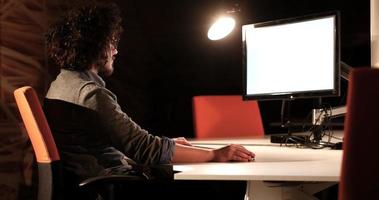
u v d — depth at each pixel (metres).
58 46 1.77
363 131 1.11
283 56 2.16
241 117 2.89
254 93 2.28
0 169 2.90
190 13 3.98
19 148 2.97
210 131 2.80
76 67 1.77
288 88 2.15
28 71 3.03
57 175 1.59
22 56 3.00
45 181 1.63
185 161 1.72
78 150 1.69
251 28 2.29
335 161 1.69
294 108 3.76
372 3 2.40
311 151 2.00
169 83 3.92
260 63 2.26
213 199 2.39
